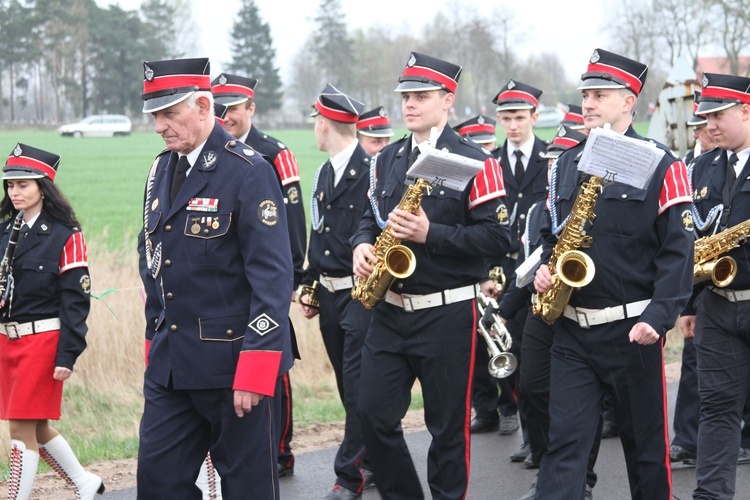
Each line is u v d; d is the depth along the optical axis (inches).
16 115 2223.2
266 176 160.2
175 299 159.3
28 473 217.0
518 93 333.1
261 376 153.6
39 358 214.8
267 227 157.8
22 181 215.5
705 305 213.0
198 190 159.3
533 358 236.2
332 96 247.6
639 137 191.9
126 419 322.3
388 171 209.5
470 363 199.8
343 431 311.6
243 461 159.8
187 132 159.0
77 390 332.5
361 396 200.7
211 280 158.6
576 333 186.7
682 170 181.2
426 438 297.1
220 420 159.9
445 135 204.4
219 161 160.4
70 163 1192.8
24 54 2178.9
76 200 837.2
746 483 243.1
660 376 184.4
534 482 234.4
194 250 158.6
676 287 176.9
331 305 249.4
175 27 2628.0
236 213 158.9
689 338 241.8
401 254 197.0
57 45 2208.4
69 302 216.7
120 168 1146.0
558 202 192.4
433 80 201.9
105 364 346.0
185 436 161.8
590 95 192.9
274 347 154.8
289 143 1573.6
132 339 353.4
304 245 256.4
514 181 334.6
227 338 158.2
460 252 193.8
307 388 377.4
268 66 2714.1
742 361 209.2
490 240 194.5
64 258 216.8
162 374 161.5
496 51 2645.2
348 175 247.0
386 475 201.9
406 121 204.4
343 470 233.9
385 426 199.3
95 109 2274.9
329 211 248.5
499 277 290.2
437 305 197.5
